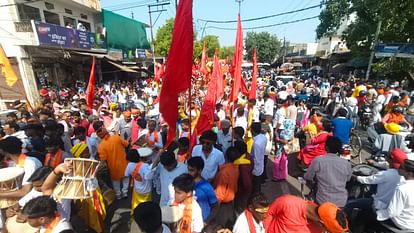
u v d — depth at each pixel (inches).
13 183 115.8
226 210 146.4
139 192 167.3
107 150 203.8
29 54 629.9
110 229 179.8
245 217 105.8
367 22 784.9
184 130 241.9
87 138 220.4
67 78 789.2
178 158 180.9
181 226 109.6
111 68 997.8
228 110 335.6
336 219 87.9
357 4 752.3
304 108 345.7
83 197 107.2
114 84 851.4
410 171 121.0
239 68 231.1
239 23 228.4
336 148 146.0
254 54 284.2
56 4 764.0
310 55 1733.5
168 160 144.0
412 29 616.1
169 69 124.7
